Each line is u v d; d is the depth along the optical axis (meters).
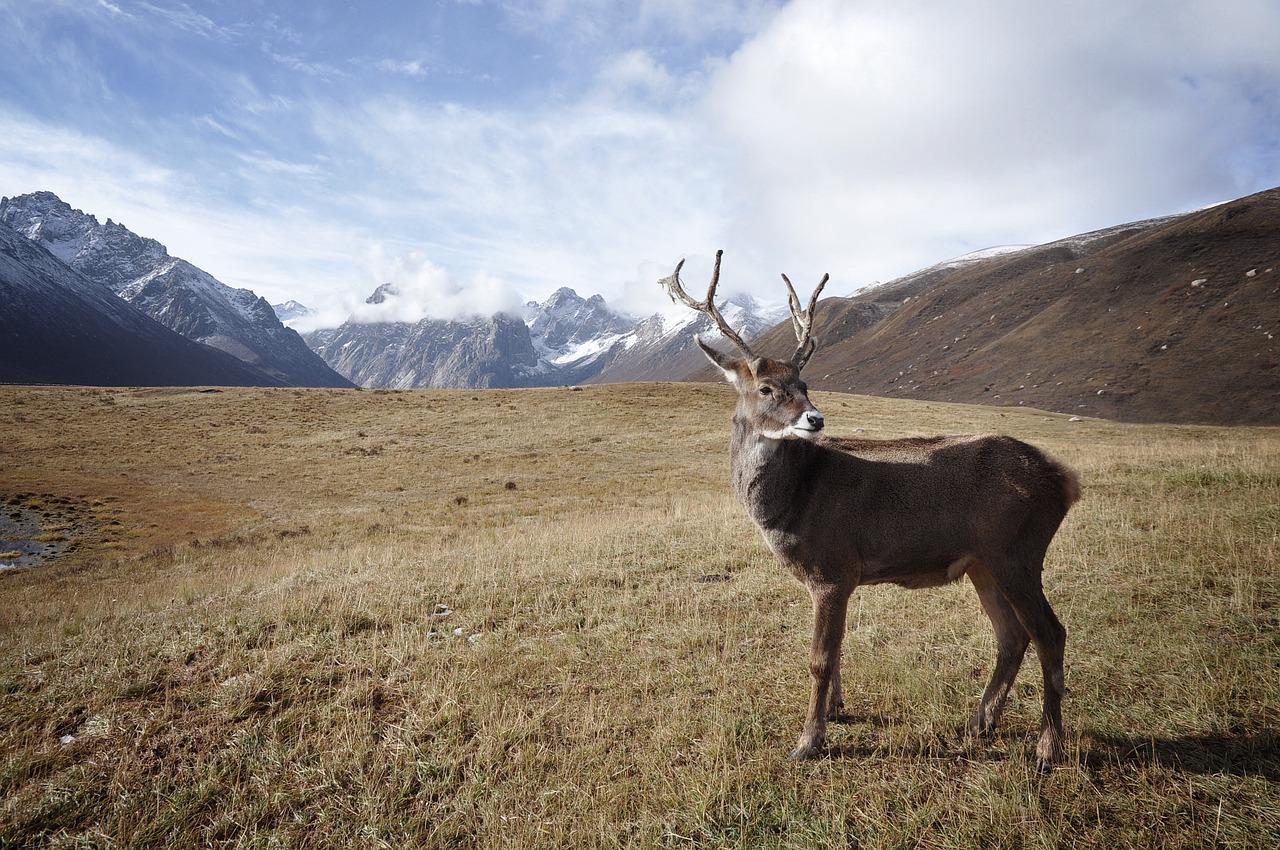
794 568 5.11
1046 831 3.77
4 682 6.18
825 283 5.55
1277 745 4.31
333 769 4.71
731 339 5.42
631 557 10.33
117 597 14.45
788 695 5.50
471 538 19.06
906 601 7.45
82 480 37.44
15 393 60.16
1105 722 4.73
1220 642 5.62
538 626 7.33
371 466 40.50
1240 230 108.69
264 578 11.98
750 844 3.84
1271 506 9.34
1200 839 3.64
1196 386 73.19
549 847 3.92
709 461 39.00
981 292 167.00
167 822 4.29
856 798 4.19
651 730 5.05
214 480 37.78
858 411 52.88
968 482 4.81
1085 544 8.64
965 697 5.28
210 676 6.23
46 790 4.59
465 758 4.80
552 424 49.94
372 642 6.74
